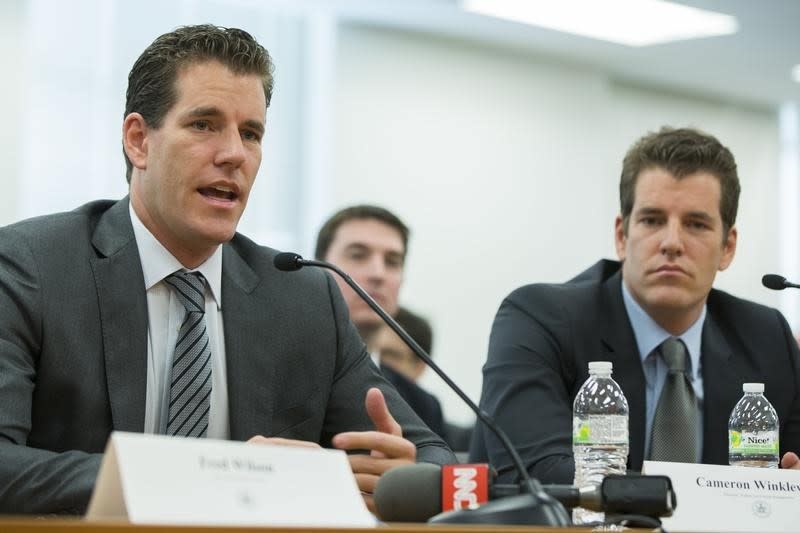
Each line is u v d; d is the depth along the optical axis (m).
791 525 3.01
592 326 4.24
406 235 6.41
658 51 11.77
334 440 3.07
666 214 4.15
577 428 3.94
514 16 10.83
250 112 3.52
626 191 4.26
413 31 11.23
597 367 3.68
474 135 11.60
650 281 4.14
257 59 3.56
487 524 2.30
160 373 3.53
